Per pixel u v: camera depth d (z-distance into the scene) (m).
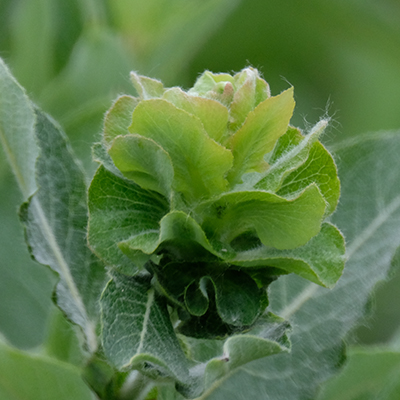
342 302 0.38
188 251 0.33
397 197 0.39
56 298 0.34
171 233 0.33
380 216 0.39
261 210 0.33
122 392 0.34
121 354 0.32
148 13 0.43
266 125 0.33
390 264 0.38
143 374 0.33
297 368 0.37
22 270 0.39
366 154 0.39
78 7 0.43
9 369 0.35
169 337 0.33
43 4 0.42
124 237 0.33
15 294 0.39
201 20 0.43
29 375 0.35
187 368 0.33
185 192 0.33
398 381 0.36
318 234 0.34
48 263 0.35
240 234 0.34
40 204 0.36
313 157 0.34
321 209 0.33
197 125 0.32
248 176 0.34
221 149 0.32
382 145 0.39
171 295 0.33
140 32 0.43
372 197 0.39
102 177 0.33
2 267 0.39
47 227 0.35
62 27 0.43
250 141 0.33
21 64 0.42
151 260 0.34
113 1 0.43
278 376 0.37
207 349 0.37
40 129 0.36
